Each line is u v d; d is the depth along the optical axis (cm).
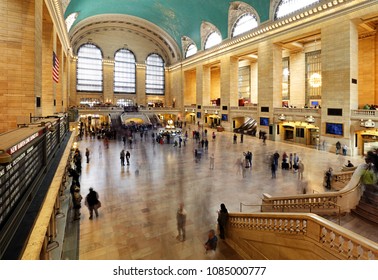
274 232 544
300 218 480
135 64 4356
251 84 3491
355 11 1714
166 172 1316
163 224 759
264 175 1251
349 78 1764
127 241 664
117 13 3744
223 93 3194
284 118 2306
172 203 914
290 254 504
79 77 3903
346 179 977
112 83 4119
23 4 878
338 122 1836
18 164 372
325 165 1438
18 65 873
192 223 768
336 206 662
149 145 2147
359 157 1673
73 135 1446
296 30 2150
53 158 767
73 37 3522
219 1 2803
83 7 2895
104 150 1917
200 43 3625
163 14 3634
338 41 1823
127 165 1446
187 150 1919
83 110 3381
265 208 838
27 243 313
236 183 1131
